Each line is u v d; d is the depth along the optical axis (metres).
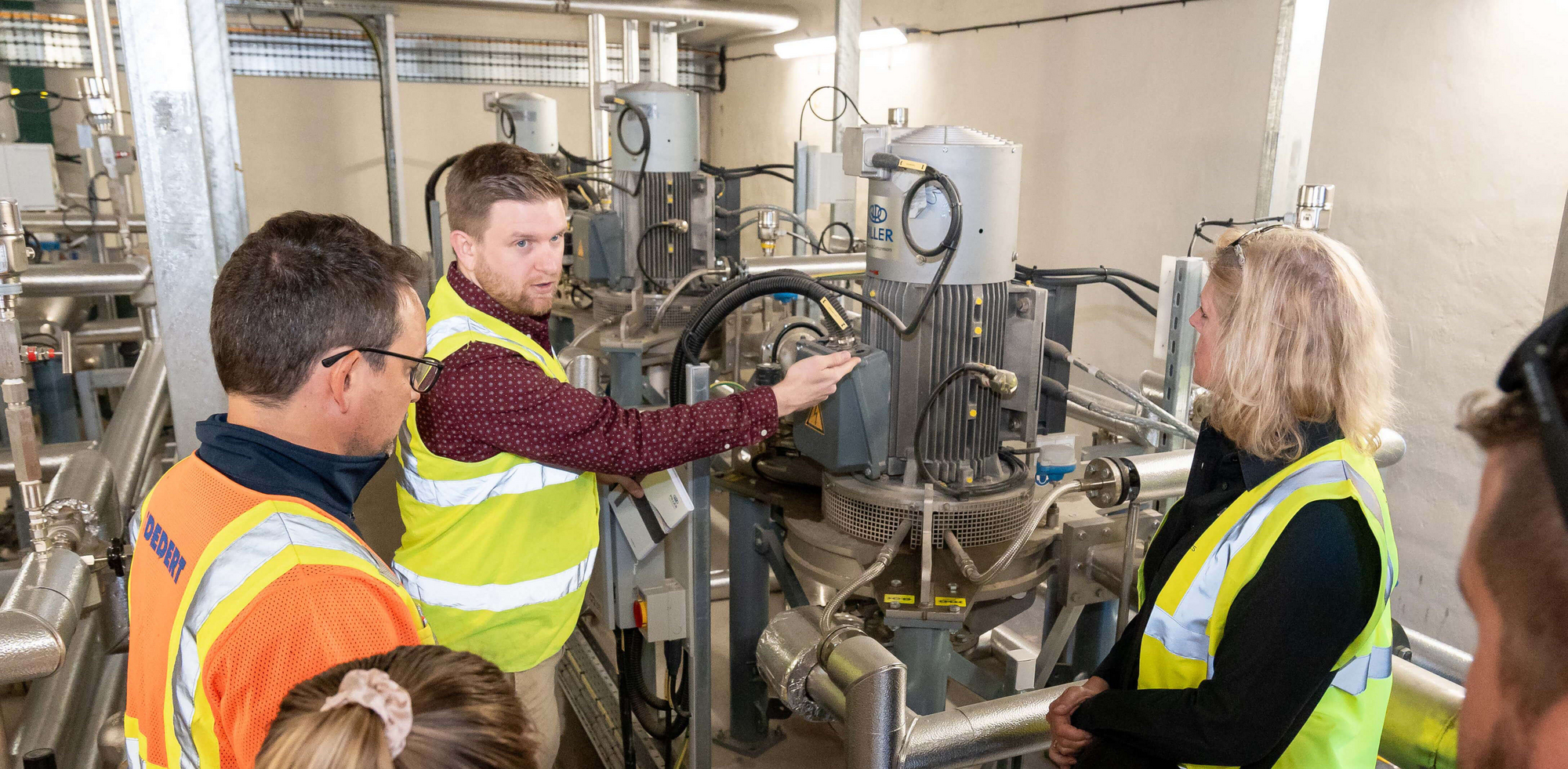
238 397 0.70
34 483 1.45
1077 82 3.76
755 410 1.24
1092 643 1.85
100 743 1.59
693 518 1.54
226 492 0.67
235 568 0.61
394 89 5.74
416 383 0.79
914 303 1.55
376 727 0.39
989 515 1.55
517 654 1.30
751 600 2.04
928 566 1.47
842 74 3.33
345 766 0.38
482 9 4.50
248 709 0.57
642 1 4.73
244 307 0.68
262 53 6.91
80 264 2.86
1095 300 3.74
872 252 1.61
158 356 2.98
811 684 1.23
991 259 1.52
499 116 5.12
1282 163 1.96
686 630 1.58
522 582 1.26
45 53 6.21
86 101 3.86
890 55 5.15
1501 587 0.27
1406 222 2.57
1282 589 0.80
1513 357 0.27
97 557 1.53
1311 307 0.85
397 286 0.74
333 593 0.61
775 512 1.96
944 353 1.55
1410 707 1.04
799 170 3.44
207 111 1.99
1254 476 0.89
